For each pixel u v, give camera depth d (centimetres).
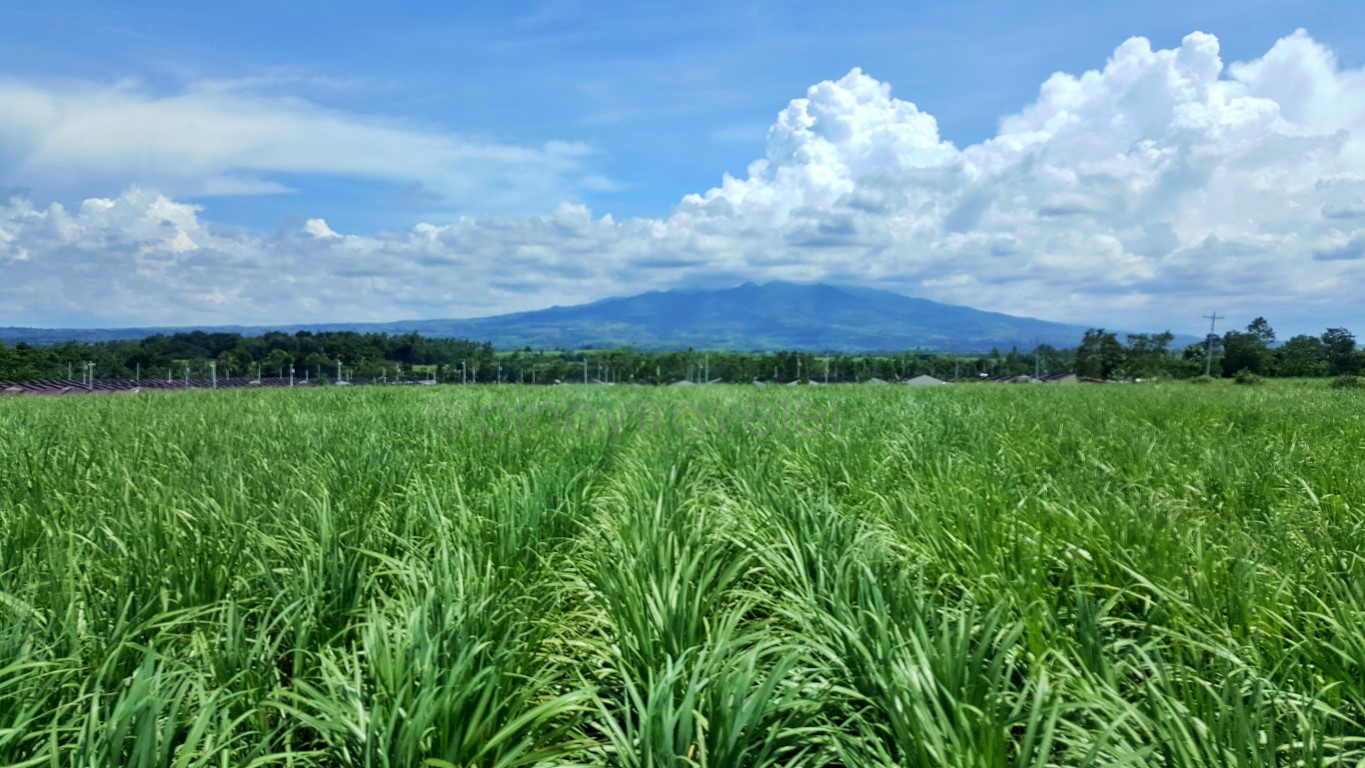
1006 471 693
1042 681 275
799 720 310
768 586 459
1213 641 337
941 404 1577
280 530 493
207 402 1695
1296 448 838
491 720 278
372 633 315
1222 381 4803
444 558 394
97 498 564
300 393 2267
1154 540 433
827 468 740
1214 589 385
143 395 2067
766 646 331
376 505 571
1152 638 342
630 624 356
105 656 316
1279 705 285
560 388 2852
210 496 565
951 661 284
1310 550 452
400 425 1112
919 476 658
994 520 489
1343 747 273
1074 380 7019
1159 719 256
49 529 455
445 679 290
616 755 304
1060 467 751
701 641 357
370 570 446
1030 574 396
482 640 317
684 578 377
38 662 289
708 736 283
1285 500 614
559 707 288
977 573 414
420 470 730
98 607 348
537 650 369
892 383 3378
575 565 471
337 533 444
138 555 410
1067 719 303
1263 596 371
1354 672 312
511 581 410
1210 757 242
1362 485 620
